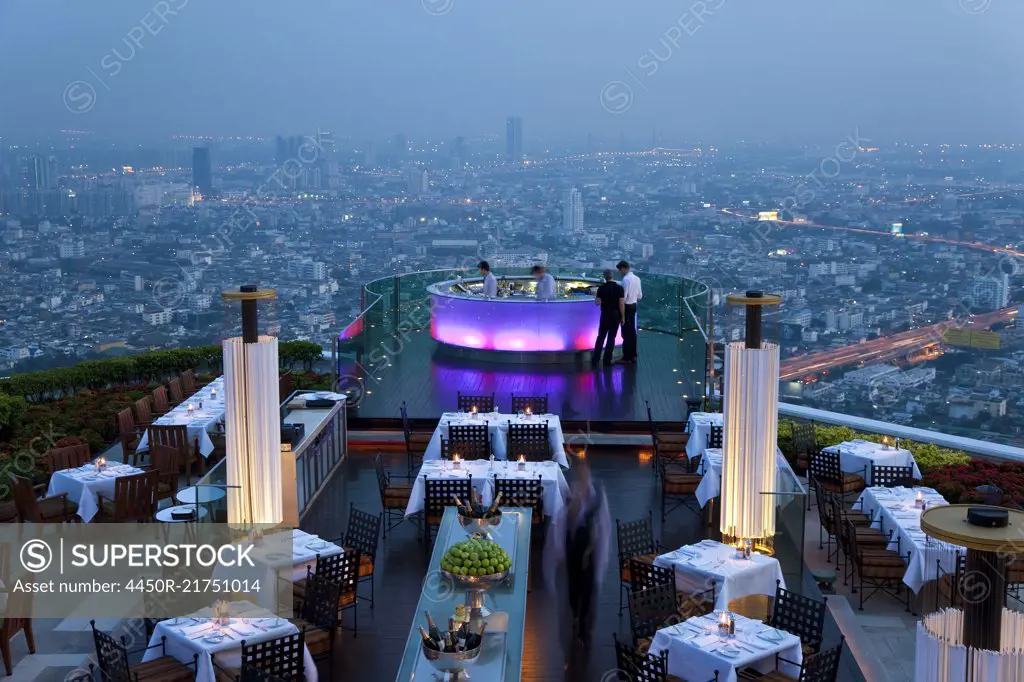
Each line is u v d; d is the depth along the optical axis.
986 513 5.02
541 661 8.65
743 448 10.07
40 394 18.05
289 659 7.38
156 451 12.55
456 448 13.18
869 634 9.56
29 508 11.19
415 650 6.97
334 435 14.65
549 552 11.26
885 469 12.44
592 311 20.08
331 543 9.45
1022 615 4.96
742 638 7.57
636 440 15.78
